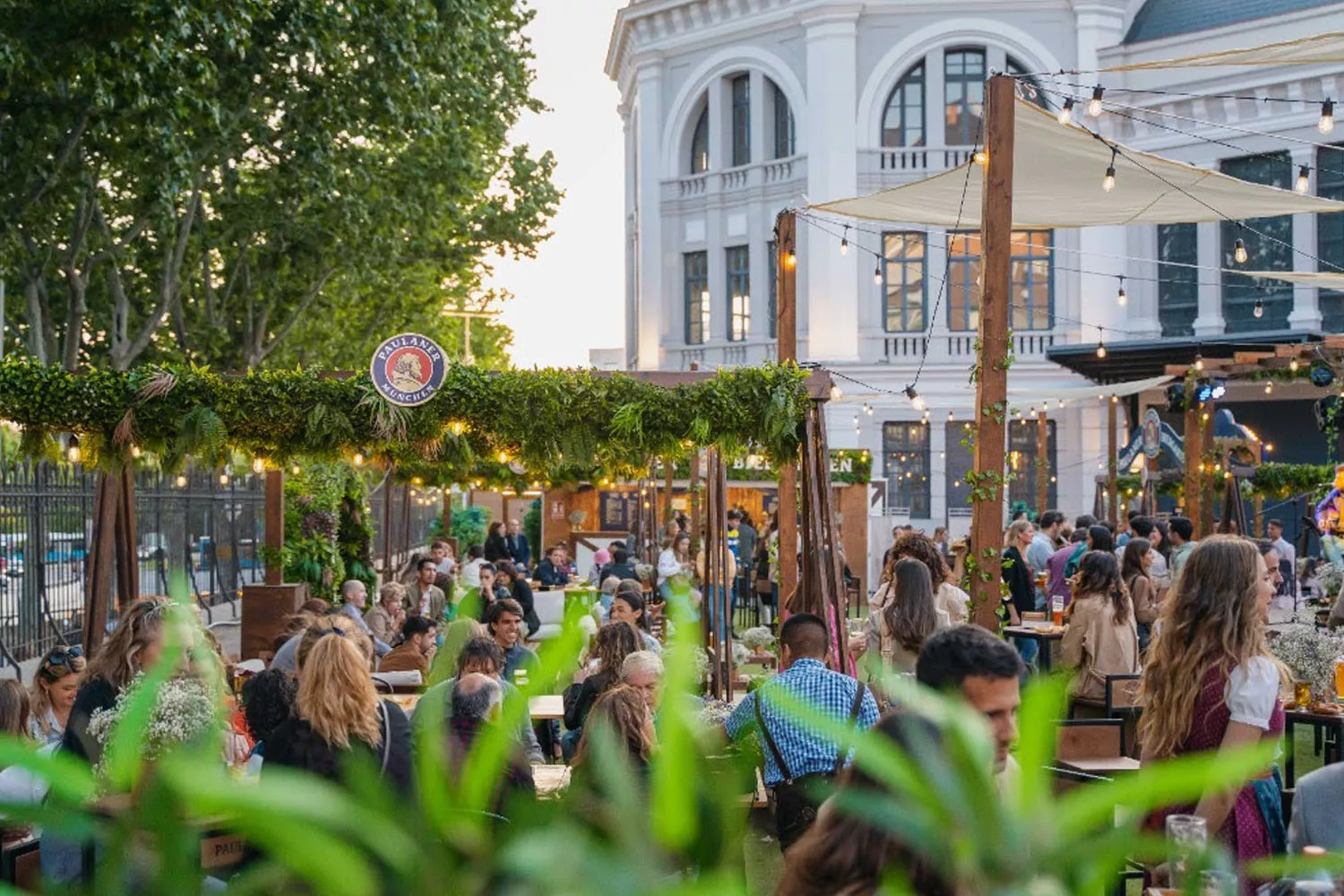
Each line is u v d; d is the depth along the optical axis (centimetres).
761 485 2830
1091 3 3553
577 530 3089
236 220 2506
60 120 1864
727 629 1217
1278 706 426
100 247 2495
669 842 91
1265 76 3288
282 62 2125
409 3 2136
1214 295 3447
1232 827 416
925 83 3684
